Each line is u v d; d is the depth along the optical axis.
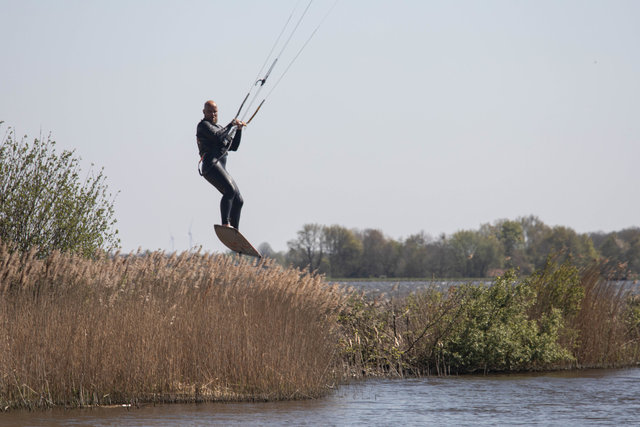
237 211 35.53
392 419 34.38
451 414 35.69
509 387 43.38
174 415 34.06
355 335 49.00
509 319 50.69
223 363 38.69
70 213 47.28
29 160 47.22
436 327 49.94
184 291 41.31
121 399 36.47
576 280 54.19
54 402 35.62
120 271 40.97
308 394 39.22
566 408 37.31
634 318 58.00
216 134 34.75
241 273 43.69
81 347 36.56
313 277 45.28
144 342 37.34
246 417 34.00
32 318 36.88
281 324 40.78
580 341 53.00
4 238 46.16
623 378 47.06
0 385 35.34
